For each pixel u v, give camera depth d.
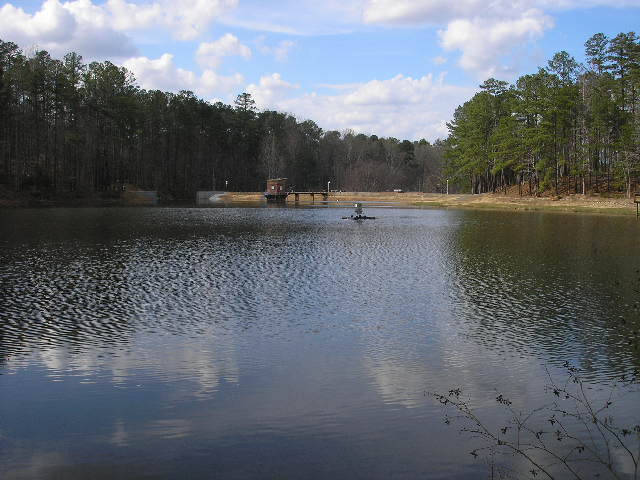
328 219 62.66
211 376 12.33
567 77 85.00
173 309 18.20
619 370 12.84
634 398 11.27
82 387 11.66
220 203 111.50
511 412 10.63
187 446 9.18
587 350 14.26
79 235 40.50
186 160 141.62
